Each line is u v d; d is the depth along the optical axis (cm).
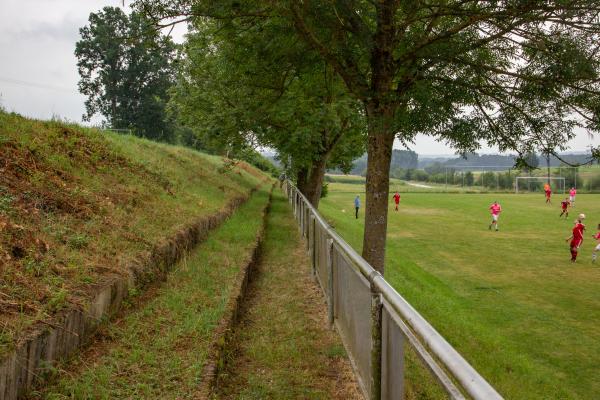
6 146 630
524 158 642
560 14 486
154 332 434
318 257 714
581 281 1445
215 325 465
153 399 323
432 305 898
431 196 5888
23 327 314
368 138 701
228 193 1588
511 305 1177
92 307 397
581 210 3912
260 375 427
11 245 415
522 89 560
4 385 274
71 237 496
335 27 605
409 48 630
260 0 542
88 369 345
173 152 1755
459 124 598
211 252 780
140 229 642
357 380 385
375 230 692
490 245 2108
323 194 4097
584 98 550
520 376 671
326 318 577
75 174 714
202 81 1390
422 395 320
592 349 891
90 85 5197
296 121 1175
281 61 788
